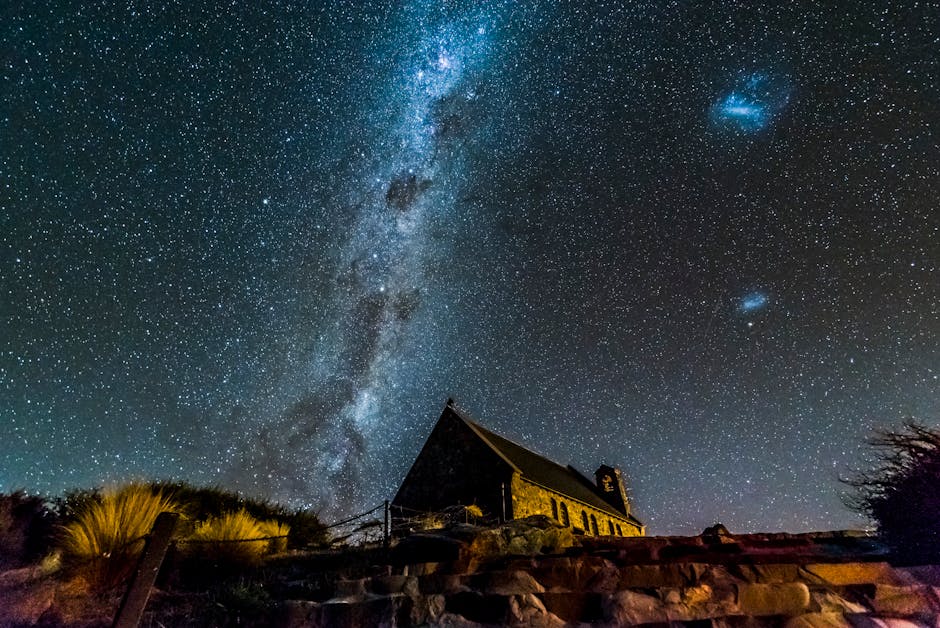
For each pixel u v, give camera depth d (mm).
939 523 5164
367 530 9953
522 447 31250
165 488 11180
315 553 9070
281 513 13406
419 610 5324
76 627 5719
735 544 6609
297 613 5762
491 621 5027
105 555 6883
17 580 6477
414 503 22969
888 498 5703
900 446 5695
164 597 6578
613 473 36531
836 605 4426
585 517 27438
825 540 6711
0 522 7324
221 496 12625
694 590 4863
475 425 25297
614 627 4613
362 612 5520
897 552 5461
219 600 6262
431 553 7273
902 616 4262
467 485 22047
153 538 5102
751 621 4371
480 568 6402
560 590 5383
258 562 8414
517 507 20625
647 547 6777
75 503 8766
